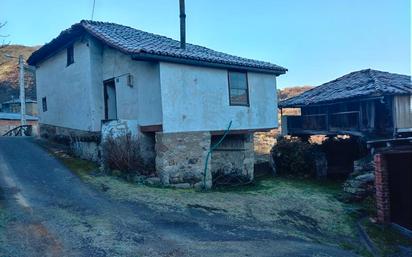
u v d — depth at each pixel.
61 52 16.08
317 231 9.16
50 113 17.44
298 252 7.05
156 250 6.49
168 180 11.38
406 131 13.64
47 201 8.79
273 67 14.91
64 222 7.47
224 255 6.51
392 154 9.86
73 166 12.41
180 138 11.72
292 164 16.47
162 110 11.24
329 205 11.56
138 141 12.21
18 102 38.91
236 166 14.50
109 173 11.69
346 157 17.66
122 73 13.01
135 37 13.70
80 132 14.34
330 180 15.98
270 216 9.64
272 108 15.34
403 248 8.46
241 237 7.64
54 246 6.32
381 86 14.13
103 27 14.09
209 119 12.70
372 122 14.20
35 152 14.28
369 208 11.26
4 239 6.41
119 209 8.66
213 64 12.55
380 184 9.90
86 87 13.83
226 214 9.23
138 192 10.14
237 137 14.52
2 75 48.19
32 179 10.63
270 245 7.31
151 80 11.70
